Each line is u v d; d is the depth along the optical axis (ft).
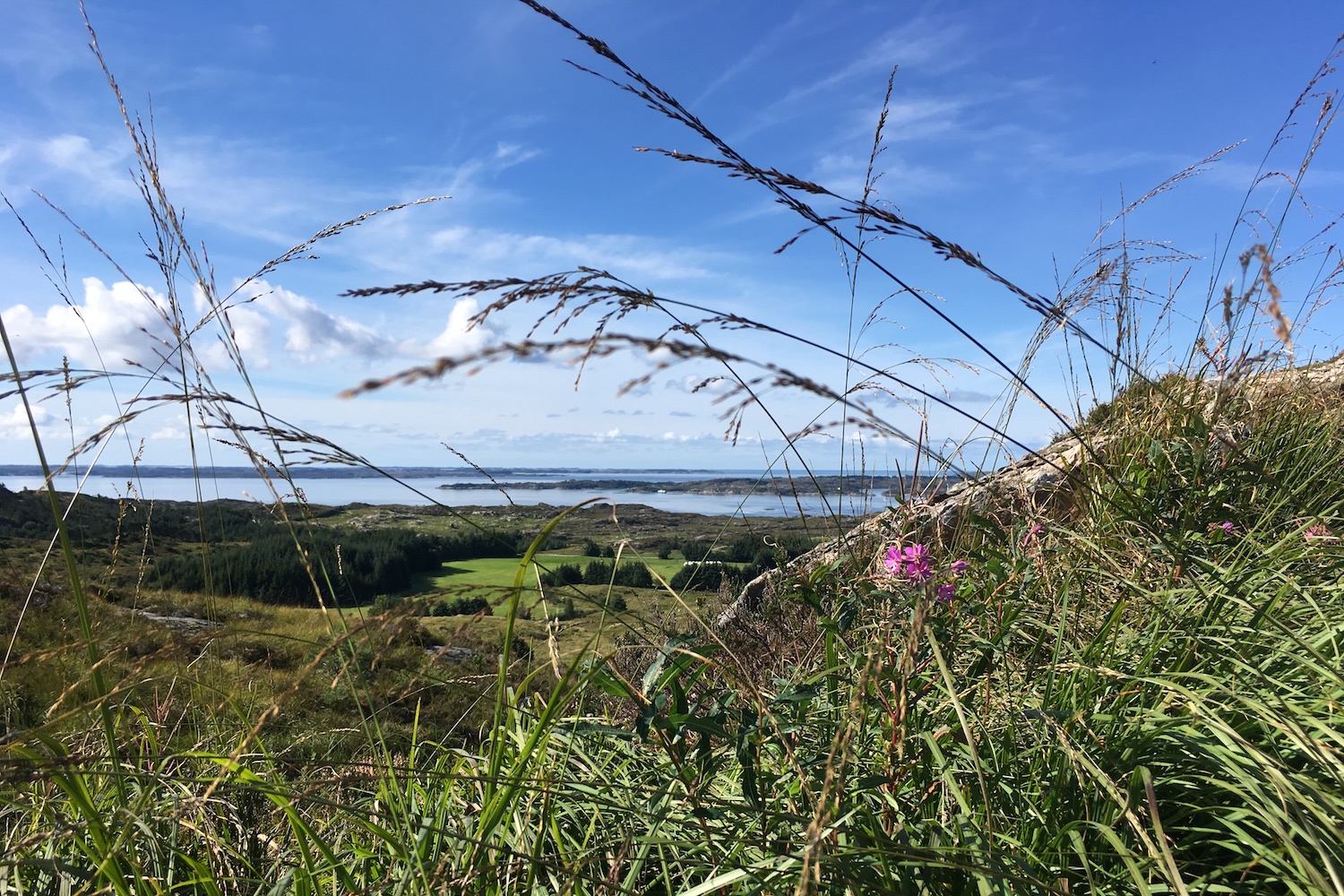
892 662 4.82
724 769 5.59
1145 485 8.34
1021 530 7.15
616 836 5.09
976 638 5.49
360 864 4.92
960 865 3.66
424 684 4.59
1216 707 4.75
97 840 3.98
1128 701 5.45
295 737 5.01
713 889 4.25
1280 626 5.26
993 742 5.21
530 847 4.70
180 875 4.99
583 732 5.18
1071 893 4.05
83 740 5.04
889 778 4.65
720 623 7.97
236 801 5.93
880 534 7.09
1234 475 8.49
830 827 3.66
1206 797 4.67
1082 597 6.65
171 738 5.70
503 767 5.14
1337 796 4.19
